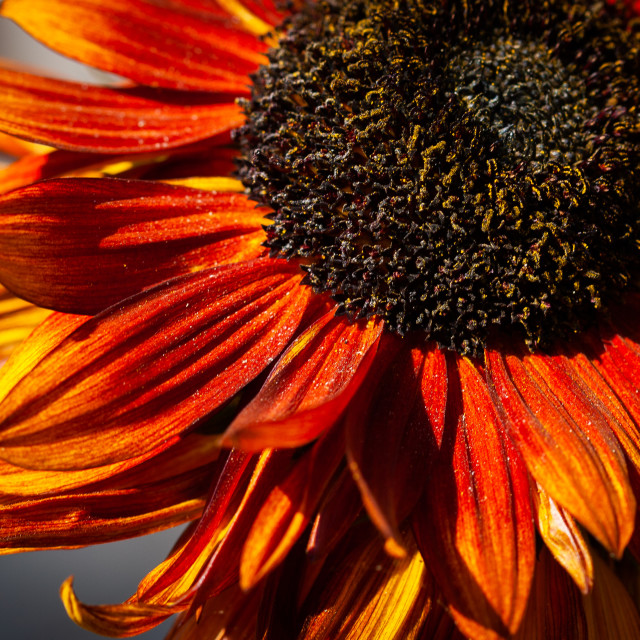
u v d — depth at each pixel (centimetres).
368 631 31
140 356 31
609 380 32
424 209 32
